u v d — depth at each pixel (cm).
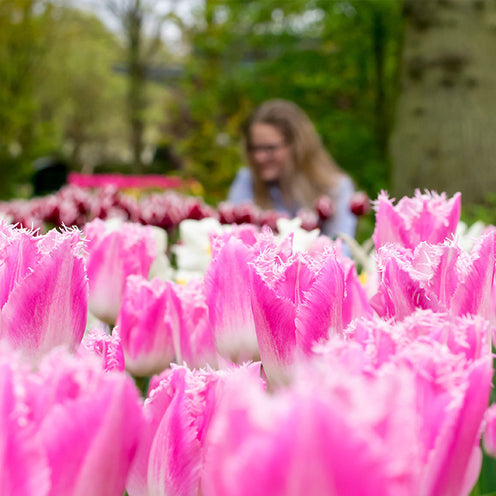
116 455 23
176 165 1312
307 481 17
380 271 41
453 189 486
